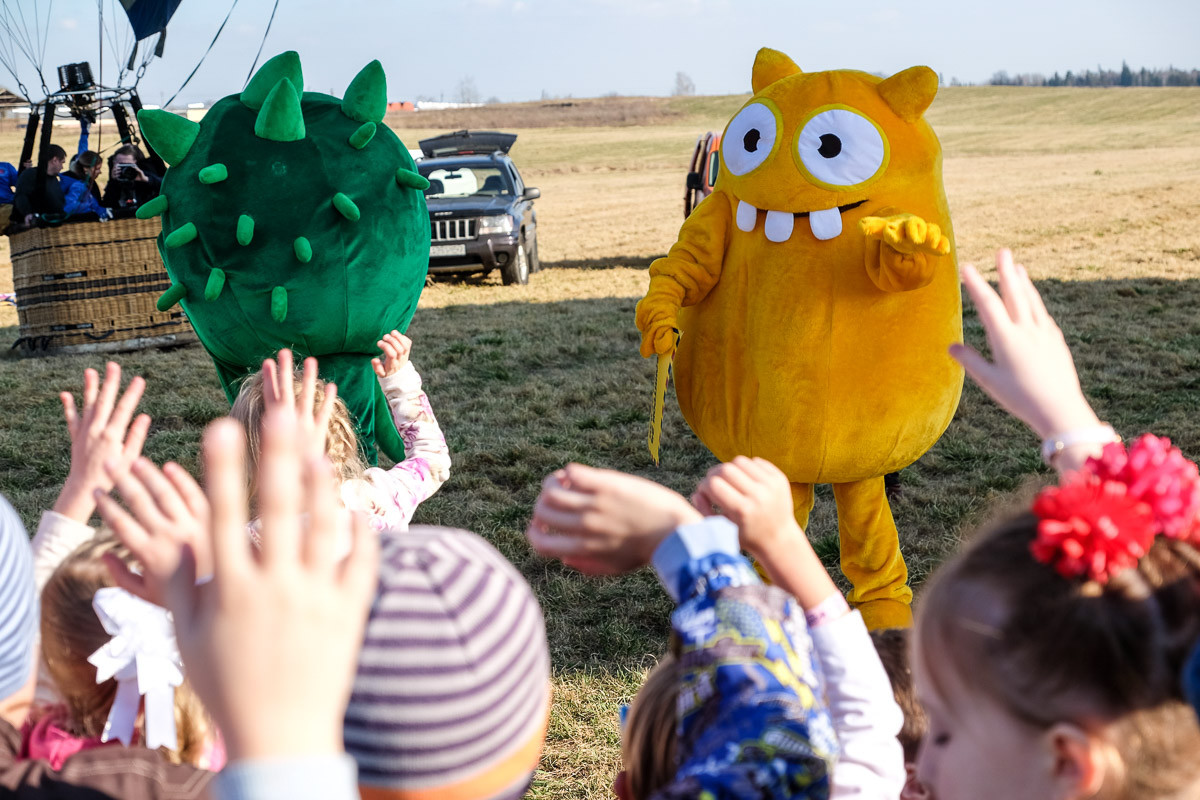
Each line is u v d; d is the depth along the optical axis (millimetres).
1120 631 899
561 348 8930
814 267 3250
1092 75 160000
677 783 898
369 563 646
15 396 7445
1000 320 1096
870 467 3396
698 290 3498
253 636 601
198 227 3643
